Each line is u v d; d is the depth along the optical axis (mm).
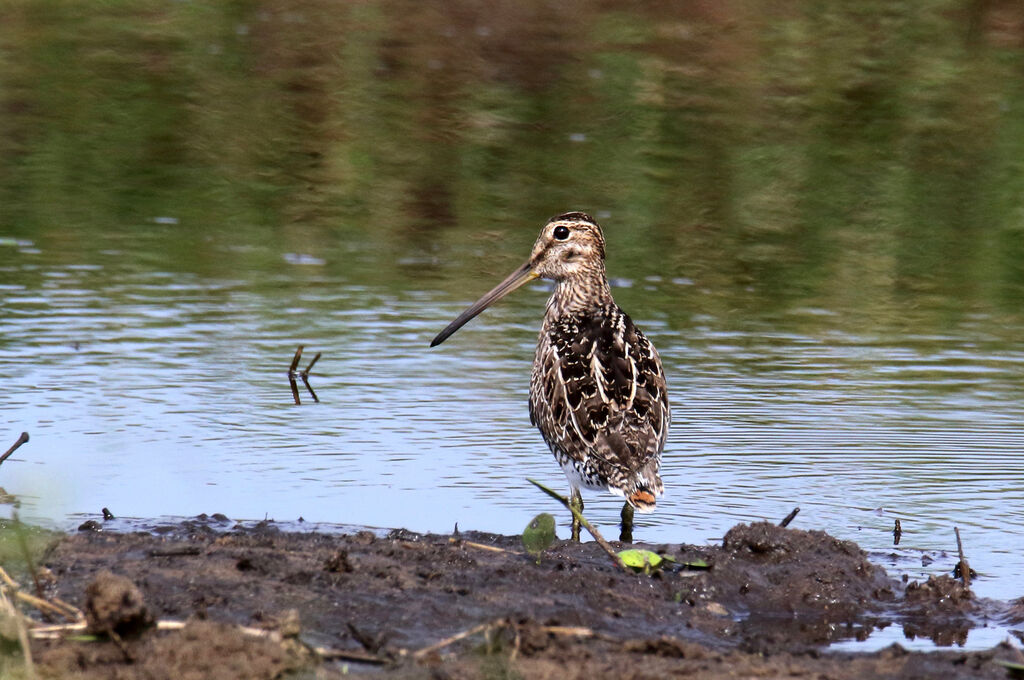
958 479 11383
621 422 10039
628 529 10430
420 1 33875
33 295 16328
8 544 8695
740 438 12359
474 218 20125
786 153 23578
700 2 33750
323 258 18266
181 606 8031
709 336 15383
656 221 20047
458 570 8945
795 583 9070
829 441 12250
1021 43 31422
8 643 7160
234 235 19234
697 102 26625
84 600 8023
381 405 13133
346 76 28188
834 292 17219
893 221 20406
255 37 31203
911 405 13164
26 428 12180
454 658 7410
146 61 29156
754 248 18938
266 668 6988
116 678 6848
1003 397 13445
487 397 13453
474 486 11258
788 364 14477
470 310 12633
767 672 7316
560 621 8094
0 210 19922
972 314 16469
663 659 7457
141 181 21734
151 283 17000
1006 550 10008
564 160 23062
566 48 30391
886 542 10172
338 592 8383
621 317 11203
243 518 10414
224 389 13406
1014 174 22766
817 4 33812
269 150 23531
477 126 24906
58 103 25906
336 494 10961
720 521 10570
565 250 12484
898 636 8539
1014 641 8477
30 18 32344
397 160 23047
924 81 28375
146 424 12375
